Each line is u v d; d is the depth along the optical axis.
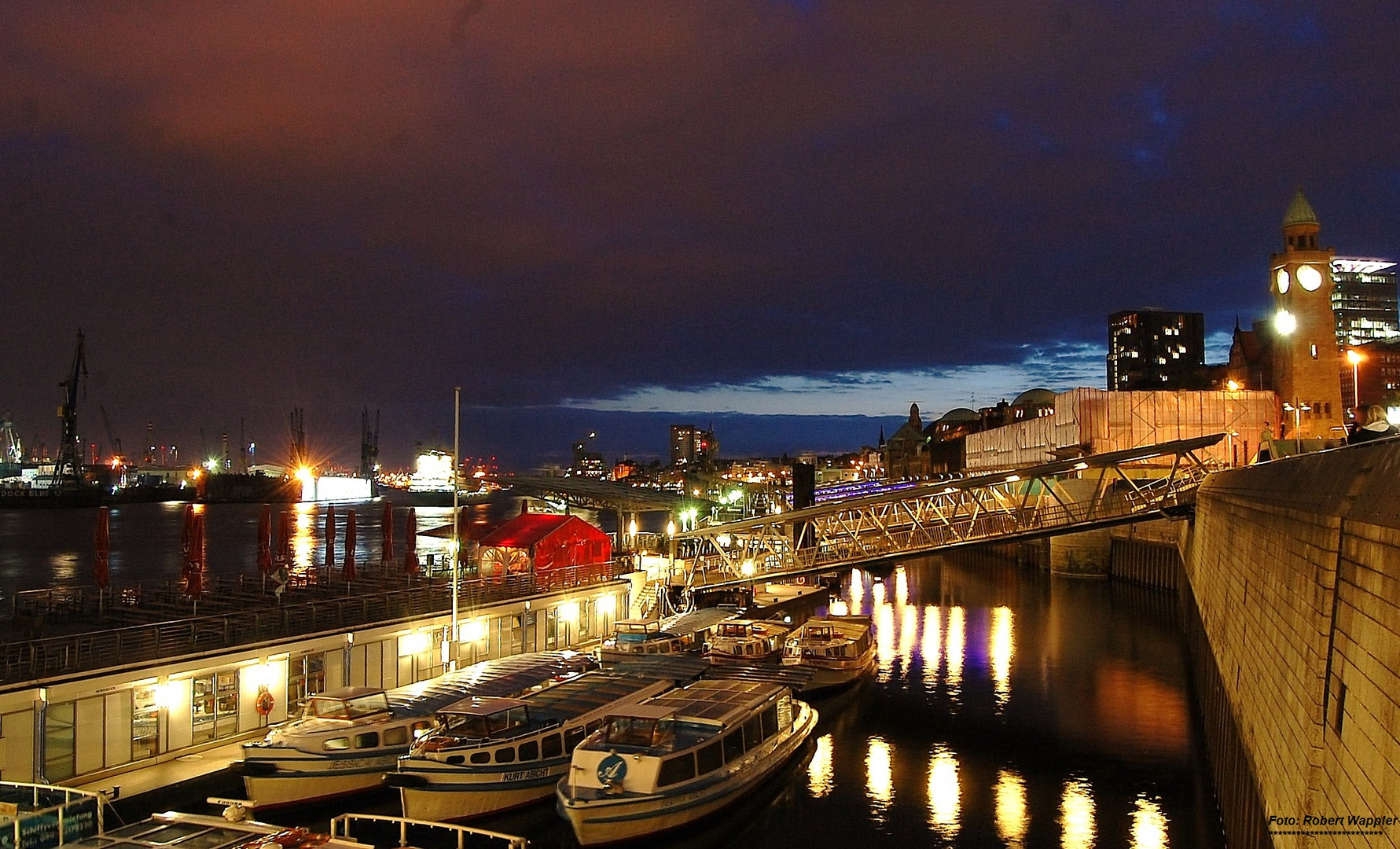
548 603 64.25
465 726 39.69
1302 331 126.56
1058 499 115.25
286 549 68.56
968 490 91.62
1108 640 84.75
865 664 66.94
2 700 34.53
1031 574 147.38
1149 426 138.12
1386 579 16.91
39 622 51.75
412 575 68.25
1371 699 17.28
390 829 37.28
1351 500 21.02
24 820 27.19
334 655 48.03
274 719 44.47
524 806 39.44
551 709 43.31
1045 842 38.88
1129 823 40.84
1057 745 52.12
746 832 39.97
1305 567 24.44
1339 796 19.22
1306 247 128.12
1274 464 34.84
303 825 37.44
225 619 46.41
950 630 91.06
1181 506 77.75
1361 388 166.62
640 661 58.28
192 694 41.28
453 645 54.38
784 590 113.06
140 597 60.59
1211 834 39.59
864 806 43.06
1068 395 144.88
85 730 37.19
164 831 26.45
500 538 75.06
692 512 150.88
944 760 49.56
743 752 42.31
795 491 124.12
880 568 149.00
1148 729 55.22
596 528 79.88
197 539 55.34
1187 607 81.12
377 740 40.53
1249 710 32.34
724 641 64.56
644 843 37.19
